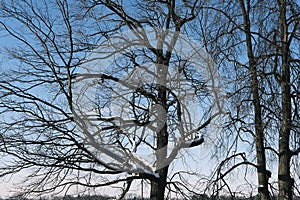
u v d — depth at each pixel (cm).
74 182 951
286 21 942
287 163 970
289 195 956
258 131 964
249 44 1012
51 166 898
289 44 951
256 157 1020
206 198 974
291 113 936
